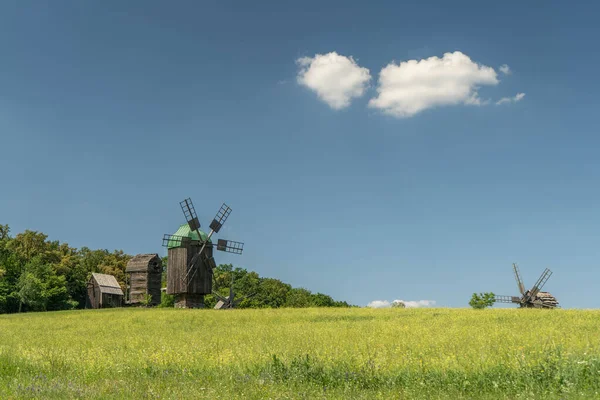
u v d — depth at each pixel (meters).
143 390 14.11
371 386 15.59
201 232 79.44
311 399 13.41
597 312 42.97
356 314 48.34
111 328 42.06
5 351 23.92
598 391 13.31
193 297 78.06
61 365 19.25
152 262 95.00
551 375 14.96
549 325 31.20
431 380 15.66
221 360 20.09
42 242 120.19
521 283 94.38
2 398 13.09
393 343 23.44
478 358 17.92
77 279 115.62
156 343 27.53
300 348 22.44
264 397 13.45
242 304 118.38
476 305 94.50
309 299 128.00
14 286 96.88
